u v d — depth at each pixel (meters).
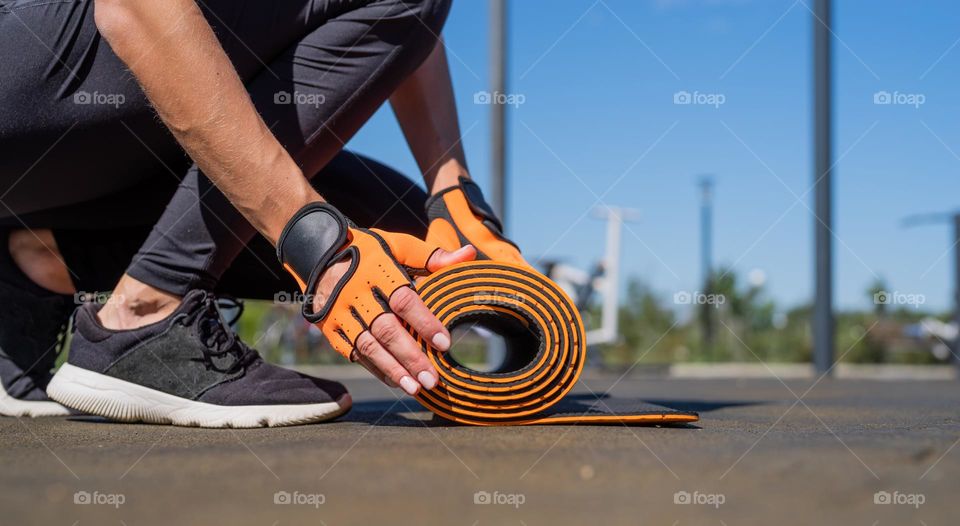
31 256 1.81
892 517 0.64
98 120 1.44
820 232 6.94
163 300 1.51
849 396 3.26
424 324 1.26
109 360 1.49
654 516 0.64
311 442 1.11
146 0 1.21
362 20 1.45
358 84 1.47
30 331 1.80
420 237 1.84
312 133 1.47
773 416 1.73
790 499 0.70
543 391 1.34
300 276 1.29
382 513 0.66
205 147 1.24
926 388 4.24
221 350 1.46
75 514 0.66
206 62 1.22
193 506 0.69
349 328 1.25
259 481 0.79
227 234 1.48
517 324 1.39
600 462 0.88
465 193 1.57
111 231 1.80
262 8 1.43
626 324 12.05
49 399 1.80
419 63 1.52
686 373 9.53
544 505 0.68
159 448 1.06
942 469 0.84
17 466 0.89
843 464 0.86
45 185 1.54
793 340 12.30
